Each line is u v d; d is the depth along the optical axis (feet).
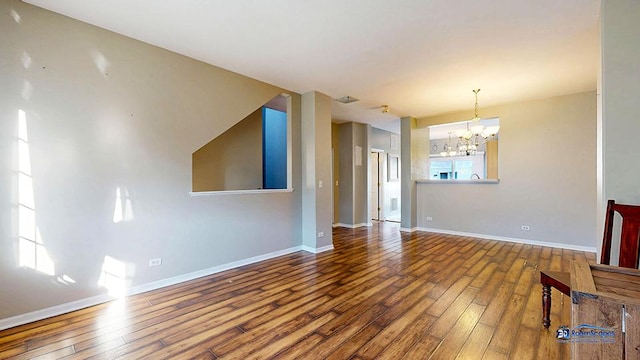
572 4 7.40
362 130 23.75
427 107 18.06
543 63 11.18
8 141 7.36
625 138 6.77
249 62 11.23
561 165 15.70
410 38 9.29
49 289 7.91
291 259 13.60
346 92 14.96
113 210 9.04
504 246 16.01
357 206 23.11
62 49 8.11
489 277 10.93
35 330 7.20
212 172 16.14
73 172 8.30
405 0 7.30
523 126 16.76
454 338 6.79
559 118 15.70
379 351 6.30
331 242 15.78
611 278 4.56
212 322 7.62
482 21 8.25
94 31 8.64
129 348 6.46
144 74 9.66
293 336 6.91
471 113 18.89
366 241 17.53
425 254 14.38
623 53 6.78
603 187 7.04
